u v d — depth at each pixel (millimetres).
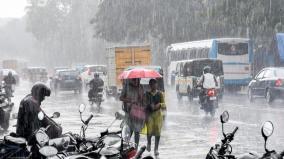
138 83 13922
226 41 42875
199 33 61406
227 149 7590
